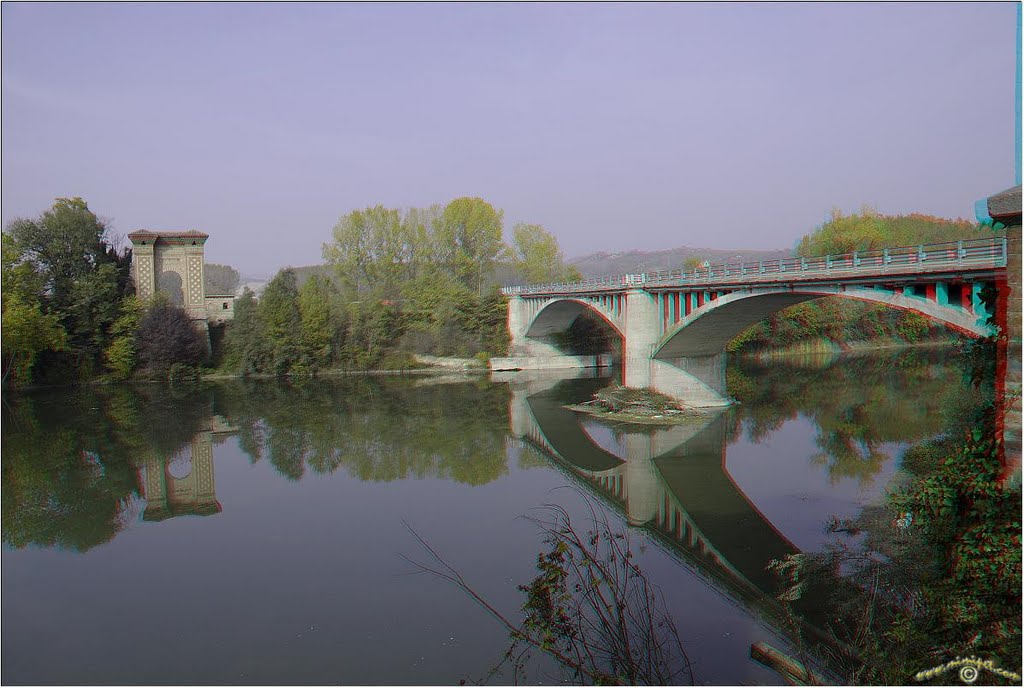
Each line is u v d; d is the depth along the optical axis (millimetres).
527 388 70500
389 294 96500
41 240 72562
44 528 28609
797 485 31469
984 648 9250
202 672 16984
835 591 18234
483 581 21844
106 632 19203
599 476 35656
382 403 61938
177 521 29297
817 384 65875
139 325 75625
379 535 26734
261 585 22234
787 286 38094
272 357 81688
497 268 116000
